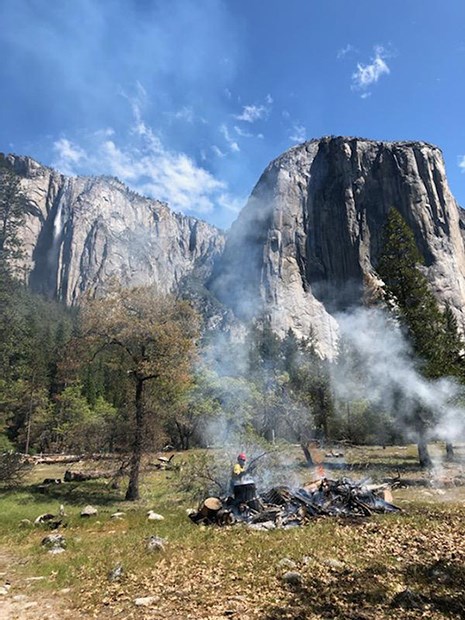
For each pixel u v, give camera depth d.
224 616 6.07
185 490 18.64
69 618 6.42
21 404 56.59
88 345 21.97
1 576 8.64
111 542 10.82
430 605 6.31
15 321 35.19
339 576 7.60
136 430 20.33
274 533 11.09
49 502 18.69
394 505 14.11
